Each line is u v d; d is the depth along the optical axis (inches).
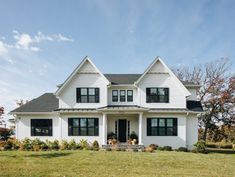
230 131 1754.4
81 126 1113.4
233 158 874.8
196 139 1128.8
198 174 579.5
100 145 1101.1
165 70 1136.8
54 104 1189.7
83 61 1123.3
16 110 1139.9
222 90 1599.4
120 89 1151.6
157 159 766.5
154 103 1120.8
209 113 1620.3
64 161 713.6
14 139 1117.7
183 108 1119.6
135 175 558.6
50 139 1133.1
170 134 1106.7
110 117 1152.2
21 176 534.0
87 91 1125.1
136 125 1144.8
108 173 575.5
